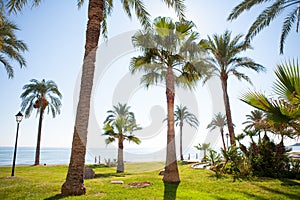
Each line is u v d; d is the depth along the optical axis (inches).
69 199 206.1
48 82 830.5
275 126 275.4
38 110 807.1
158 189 257.3
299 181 323.0
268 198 229.1
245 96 189.6
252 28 396.2
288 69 161.8
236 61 513.7
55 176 416.2
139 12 308.5
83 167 234.7
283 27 389.4
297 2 366.3
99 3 265.0
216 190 262.5
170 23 248.4
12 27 459.2
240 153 408.8
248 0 382.6
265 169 374.6
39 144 791.1
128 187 264.7
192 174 394.9
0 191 249.0
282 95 173.3
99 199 206.8
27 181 334.0
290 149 385.1
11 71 535.5
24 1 295.4
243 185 291.9
